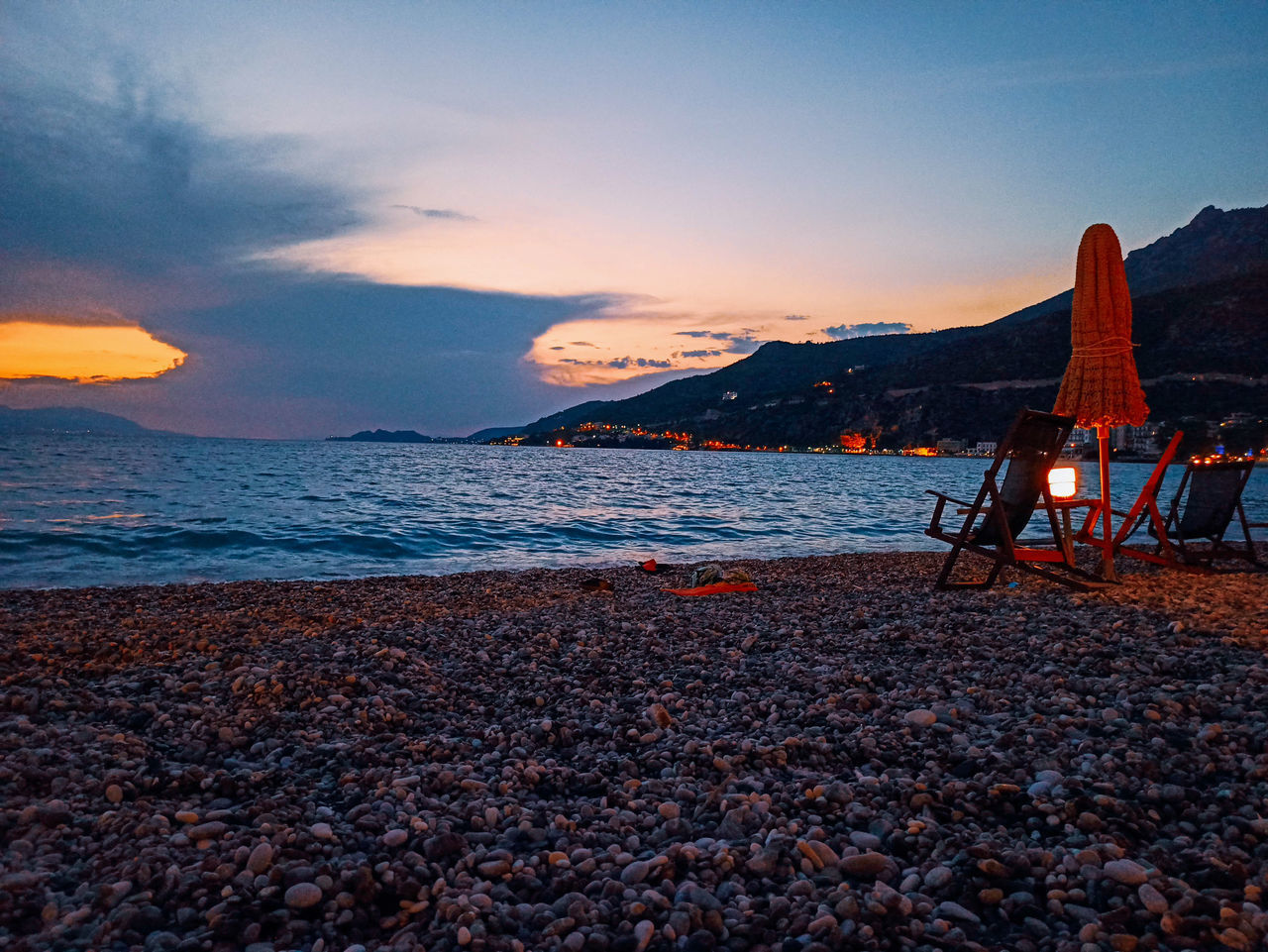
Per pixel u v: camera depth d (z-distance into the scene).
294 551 18.81
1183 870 2.98
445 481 53.88
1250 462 11.35
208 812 3.40
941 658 6.47
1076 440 167.50
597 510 32.44
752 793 3.81
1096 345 10.00
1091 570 12.41
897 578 12.49
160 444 157.50
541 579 13.93
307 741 4.50
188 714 4.70
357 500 33.62
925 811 3.59
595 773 4.21
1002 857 3.10
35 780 3.52
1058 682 5.48
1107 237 10.09
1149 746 4.20
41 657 5.70
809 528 26.75
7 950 2.39
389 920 2.77
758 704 5.40
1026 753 4.20
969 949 2.55
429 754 4.45
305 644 6.77
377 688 5.56
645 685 6.00
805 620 8.41
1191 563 11.18
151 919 2.62
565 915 2.82
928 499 44.31
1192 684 5.33
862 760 4.37
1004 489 9.85
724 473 89.94
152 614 9.46
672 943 2.64
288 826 3.36
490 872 3.09
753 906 2.86
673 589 11.84
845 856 3.19
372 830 3.43
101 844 3.06
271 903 2.77
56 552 17.52
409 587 12.71
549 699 5.70
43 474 47.12
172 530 20.92
